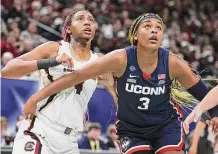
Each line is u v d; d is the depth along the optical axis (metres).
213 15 18.53
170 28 16.42
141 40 3.84
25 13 14.16
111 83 4.35
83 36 4.30
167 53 3.93
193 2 18.72
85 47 4.36
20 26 13.33
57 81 3.95
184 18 17.69
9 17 13.88
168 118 4.00
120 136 4.07
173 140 3.92
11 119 7.73
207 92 4.11
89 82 4.26
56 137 4.21
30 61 4.04
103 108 8.07
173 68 3.93
